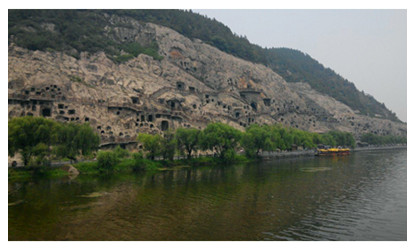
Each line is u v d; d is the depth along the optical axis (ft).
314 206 188.03
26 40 451.94
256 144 440.86
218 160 392.47
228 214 171.01
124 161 319.47
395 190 232.32
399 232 144.36
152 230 145.38
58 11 591.78
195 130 369.91
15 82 382.01
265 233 142.31
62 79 418.10
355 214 172.35
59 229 145.59
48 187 227.81
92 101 422.82
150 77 555.69
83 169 286.25
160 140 344.90
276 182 261.44
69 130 280.92
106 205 185.26
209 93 620.08
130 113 441.68
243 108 629.51
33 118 268.62
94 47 542.57
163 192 220.02
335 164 394.73
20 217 161.38
